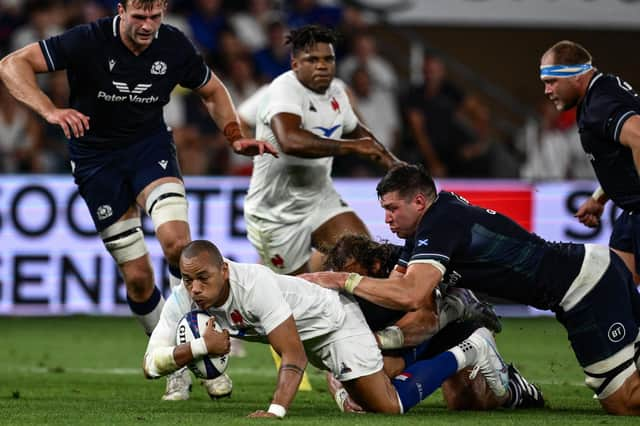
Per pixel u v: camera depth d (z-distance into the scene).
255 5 54.94
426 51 57.75
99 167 24.30
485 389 21.02
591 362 20.36
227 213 43.09
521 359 32.72
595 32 59.84
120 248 24.62
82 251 42.88
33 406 21.33
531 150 54.62
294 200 28.14
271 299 18.64
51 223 42.69
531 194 43.47
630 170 22.08
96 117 23.89
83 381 27.16
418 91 52.50
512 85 60.09
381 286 19.36
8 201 42.47
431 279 19.28
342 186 43.44
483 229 19.78
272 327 18.61
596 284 20.06
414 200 19.75
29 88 22.56
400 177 19.81
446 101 53.06
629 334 20.28
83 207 42.91
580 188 43.50
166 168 24.14
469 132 52.88
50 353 33.78
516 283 20.03
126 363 31.45
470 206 20.11
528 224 43.41
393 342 20.17
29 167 48.84
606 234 43.25
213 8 54.03
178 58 24.06
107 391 24.92
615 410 20.45
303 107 27.08
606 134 21.70
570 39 59.84
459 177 52.53
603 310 20.09
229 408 21.16
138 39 22.70
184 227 23.38
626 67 59.94
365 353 19.53
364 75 52.38
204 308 18.83
